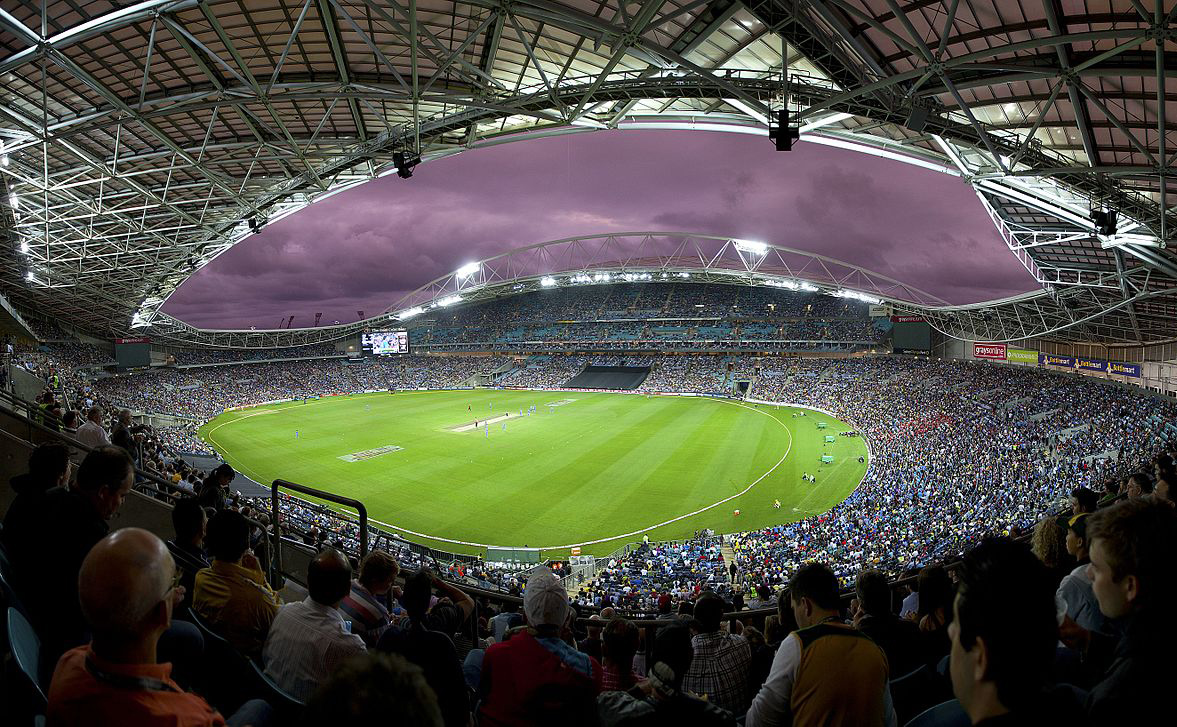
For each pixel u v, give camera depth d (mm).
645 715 2885
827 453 47625
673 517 33406
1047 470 30078
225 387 91562
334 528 25703
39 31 21250
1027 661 1542
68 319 80875
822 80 21781
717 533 31031
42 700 2625
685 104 27812
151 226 48719
